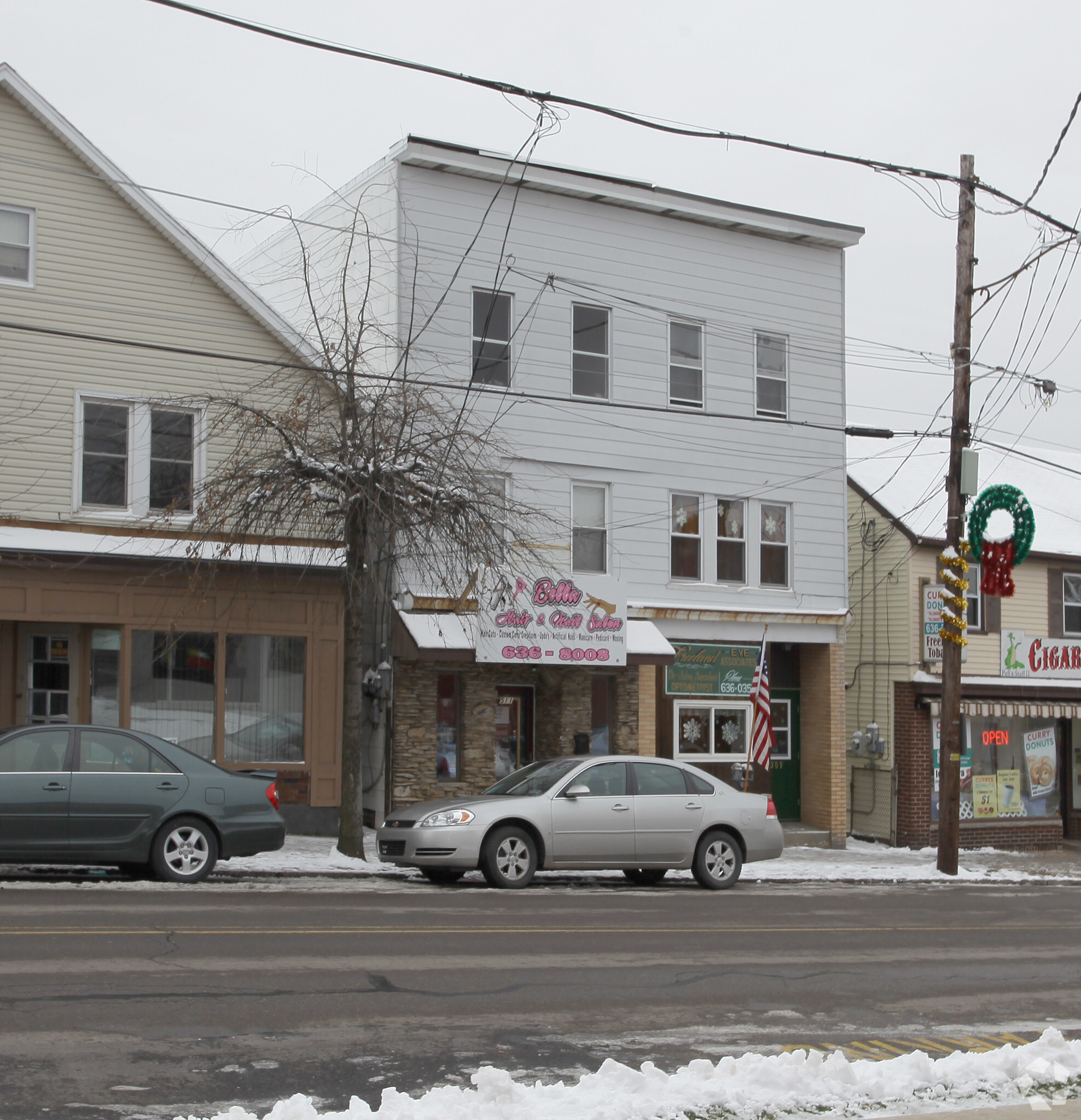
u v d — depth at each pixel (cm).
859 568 2758
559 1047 779
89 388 1959
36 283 1934
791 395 2588
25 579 1856
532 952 1080
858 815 2712
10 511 1891
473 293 2261
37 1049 715
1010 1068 740
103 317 1975
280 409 2009
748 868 1980
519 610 2134
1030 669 2797
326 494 1769
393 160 2219
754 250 2558
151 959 952
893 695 2656
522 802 1580
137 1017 789
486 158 2247
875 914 1477
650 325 2431
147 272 2011
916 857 2455
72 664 1952
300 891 1412
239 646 2030
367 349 1959
